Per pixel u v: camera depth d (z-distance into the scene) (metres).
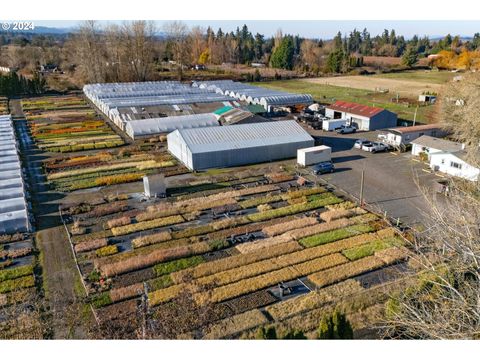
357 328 20.73
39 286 24.52
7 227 30.11
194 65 146.00
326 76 128.00
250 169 43.53
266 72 132.75
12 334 19.48
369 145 49.84
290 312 22.14
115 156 48.34
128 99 74.12
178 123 57.94
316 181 40.28
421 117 67.62
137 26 108.62
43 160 47.31
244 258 27.03
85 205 34.97
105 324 19.62
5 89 89.81
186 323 18.58
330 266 26.20
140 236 30.11
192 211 33.81
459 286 14.23
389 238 29.05
